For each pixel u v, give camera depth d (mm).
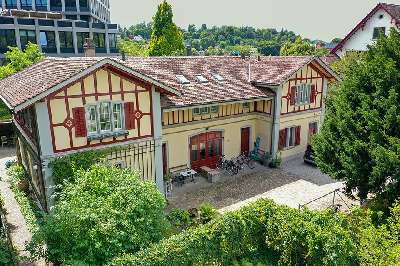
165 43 52375
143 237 10125
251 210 11734
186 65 20625
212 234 10539
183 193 17422
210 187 18156
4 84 17844
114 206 10375
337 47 35594
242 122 21438
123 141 14414
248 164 21156
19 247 12117
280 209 11734
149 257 9070
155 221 10828
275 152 21328
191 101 17125
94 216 9586
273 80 20406
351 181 13703
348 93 14117
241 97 19062
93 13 65375
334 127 14477
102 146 13922
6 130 25688
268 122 21297
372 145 12703
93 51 21531
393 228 9914
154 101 14875
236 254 11273
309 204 16125
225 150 21000
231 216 11219
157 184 15938
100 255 9422
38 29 46250
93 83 13117
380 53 13578
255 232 11680
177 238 9961
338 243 9648
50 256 9820
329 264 9789
